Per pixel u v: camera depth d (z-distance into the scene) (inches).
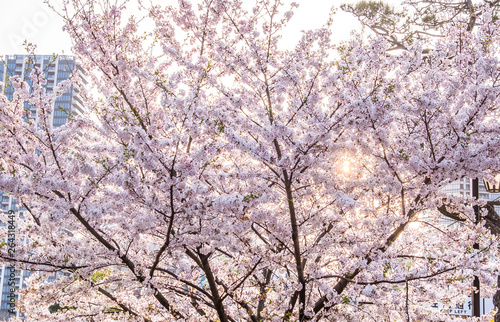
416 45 239.9
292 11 235.9
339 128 204.2
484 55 225.8
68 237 231.8
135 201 204.7
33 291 233.0
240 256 249.6
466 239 239.8
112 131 213.6
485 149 201.6
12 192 184.7
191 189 194.4
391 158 216.8
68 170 197.6
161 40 253.0
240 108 220.8
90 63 246.8
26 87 199.3
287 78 218.5
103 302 282.4
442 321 232.4
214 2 243.6
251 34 232.7
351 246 232.1
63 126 207.3
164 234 231.1
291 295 239.9
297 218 240.4
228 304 286.0
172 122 206.5
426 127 216.4
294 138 199.9
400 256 245.8
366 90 231.8
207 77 227.8
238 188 226.1
